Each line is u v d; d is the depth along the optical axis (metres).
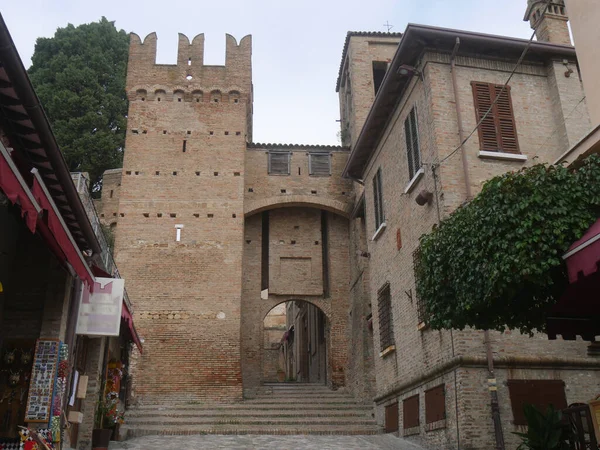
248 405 23.91
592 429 9.79
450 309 11.02
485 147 16.81
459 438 13.85
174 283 27.75
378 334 21.39
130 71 31.31
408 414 17.59
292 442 17.45
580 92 18.06
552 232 9.15
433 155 16.78
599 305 10.85
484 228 9.86
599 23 10.30
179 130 30.52
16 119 8.74
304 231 31.55
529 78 18.27
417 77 18.27
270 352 57.75
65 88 41.53
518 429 13.77
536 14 23.12
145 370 26.16
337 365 29.30
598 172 9.25
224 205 29.31
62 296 11.53
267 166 31.47
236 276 28.06
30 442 9.91
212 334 26.97
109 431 14.84
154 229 28.62
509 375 14.25
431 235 11.69
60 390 11.08
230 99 31.39
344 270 30.72
